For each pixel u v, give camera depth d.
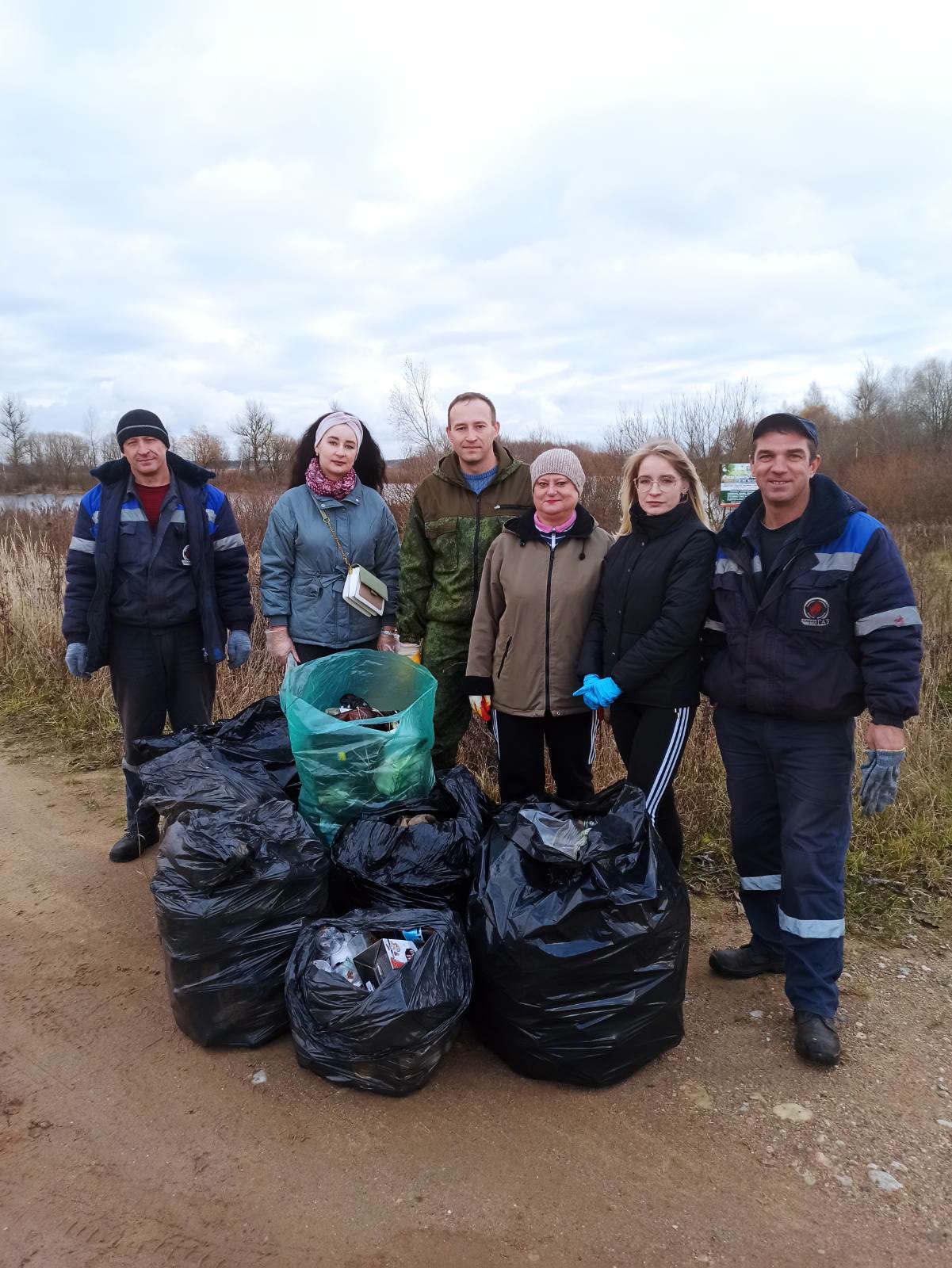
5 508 14.80
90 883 3.53
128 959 2.99
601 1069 2.33
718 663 2.67
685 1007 2.75
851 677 2.41
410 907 2.59
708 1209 1.97
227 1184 2.03
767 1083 2.39
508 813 2.65
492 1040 2.44
